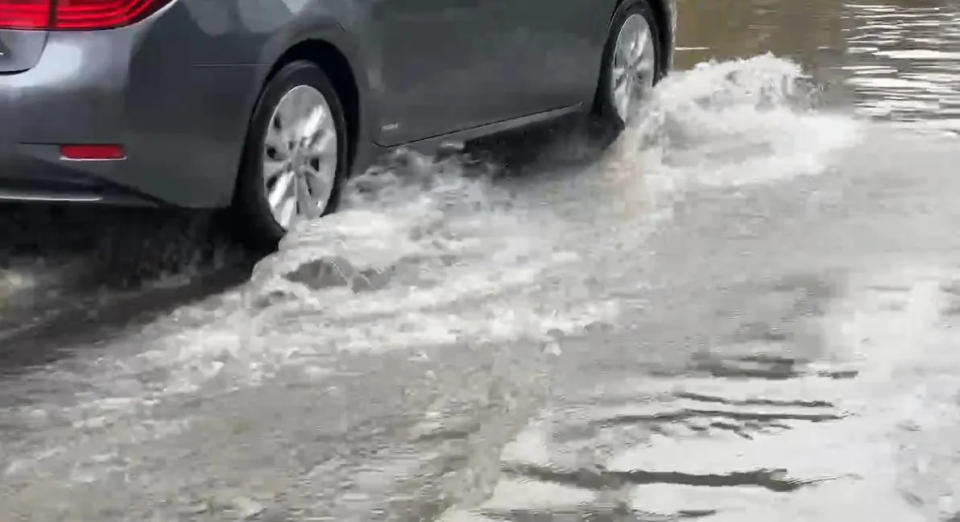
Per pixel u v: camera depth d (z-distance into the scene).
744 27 13.59
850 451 3.21
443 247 5.09
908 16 14.53
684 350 3.96
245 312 4.41
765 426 3.38
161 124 4.52
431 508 2.94
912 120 7.89
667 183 6.30
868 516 2.86
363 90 5.37
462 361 3.89
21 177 4.50
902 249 5.07
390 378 3.75
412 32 5.60
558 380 3.72
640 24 7.80
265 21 4.79
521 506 2.94
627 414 3.46
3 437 3.38
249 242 5.00
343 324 4.25
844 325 4.17
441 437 3.33
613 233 5.36
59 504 2.99
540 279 4.69
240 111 4.75
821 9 15.59
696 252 5.05
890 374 3.74
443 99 5.91
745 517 2.86
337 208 5.39
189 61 4.55
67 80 4.37
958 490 2.98
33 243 5.32
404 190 5.91
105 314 4.46
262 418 3.47
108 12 4.39
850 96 8.75
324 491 3.03
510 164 6.77
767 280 4.67
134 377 3.82
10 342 4.16
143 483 3.09
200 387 3.72
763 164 6.71
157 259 5.09
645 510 2.91
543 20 6.62
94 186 4.52
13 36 4.39
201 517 2.91
